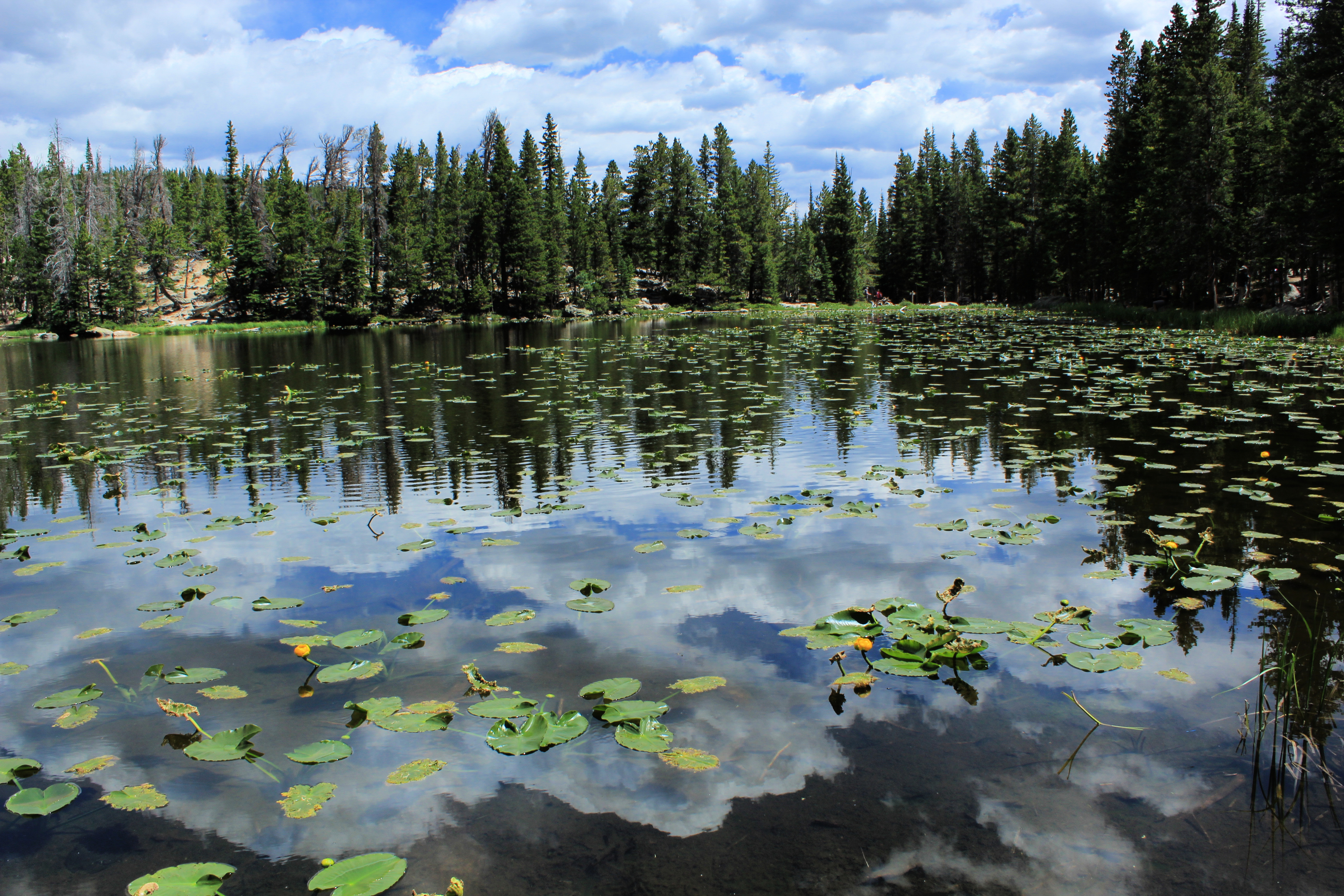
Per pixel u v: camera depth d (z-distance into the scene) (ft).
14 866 8.00
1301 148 81.20
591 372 55.88
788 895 7.35
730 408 37.35
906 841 8.09
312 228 171.01
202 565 16.63
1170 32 119.96
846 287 222.07
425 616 13.39
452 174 192.85
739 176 234.17
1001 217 189.57
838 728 10.15
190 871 7.59
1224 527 17.63
